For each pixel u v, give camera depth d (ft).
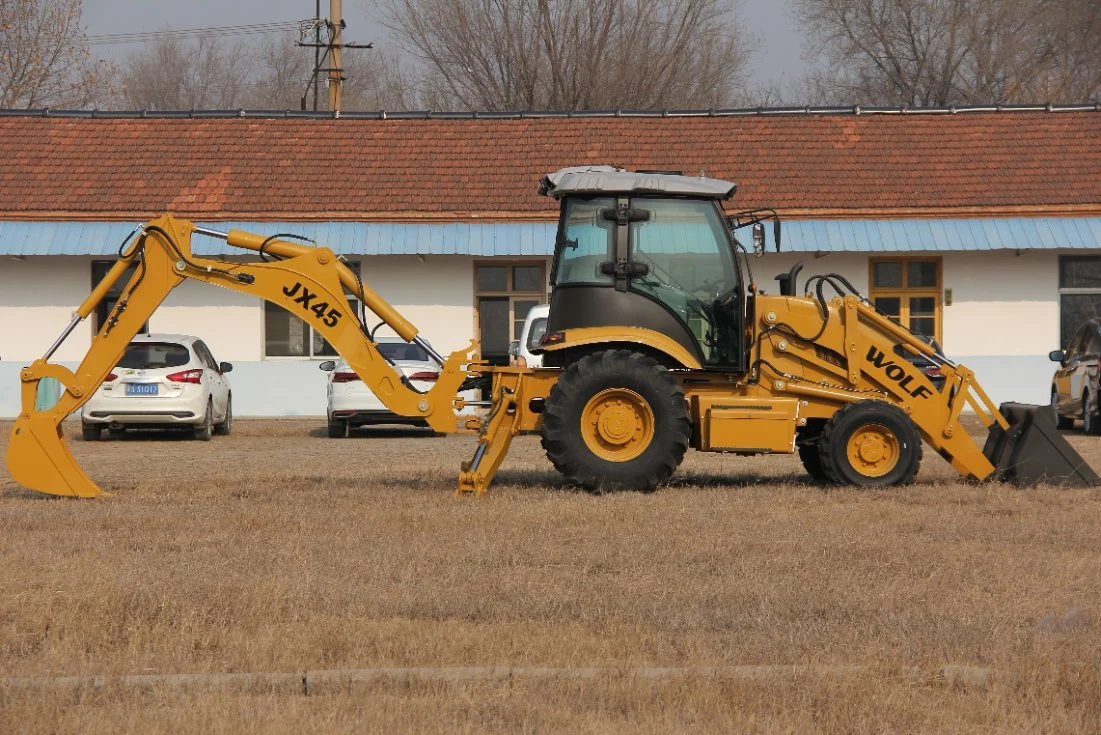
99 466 127.44
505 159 221.05
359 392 171.01
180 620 54.54
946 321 212.84
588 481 95.35
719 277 99.86
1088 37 367.04
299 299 98.43
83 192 210.18
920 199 208.85
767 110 231.09
